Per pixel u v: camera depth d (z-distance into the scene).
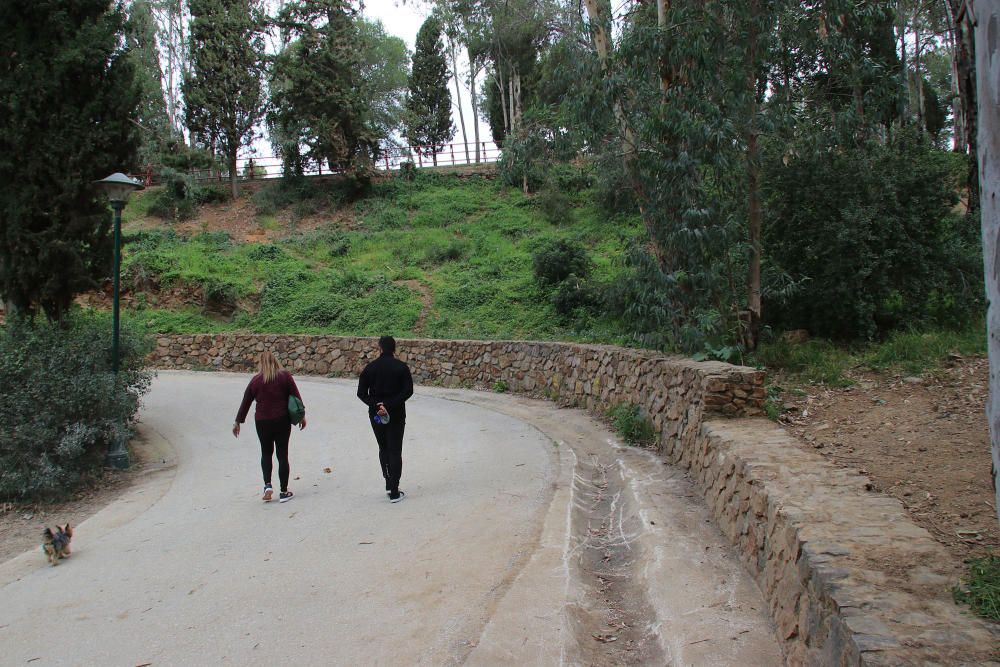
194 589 5.05
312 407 14.88
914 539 3.40
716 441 6.25
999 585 2.76
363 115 37.00
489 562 5.20
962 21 2.81
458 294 23.27
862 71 10.16
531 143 12.03
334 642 4.04
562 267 21.48
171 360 23.56
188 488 8.53
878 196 10.15
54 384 9.41
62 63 11.41
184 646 4.10
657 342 11.01
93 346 10.95
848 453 5.96
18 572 5.80
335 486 8.08
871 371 8.60
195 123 36.75
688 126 9.30
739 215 10.22
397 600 4.60
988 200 2.25
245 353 22.59
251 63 36.72
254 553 5.80
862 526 3.60
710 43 9.71
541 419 12.38
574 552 5.46
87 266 12.43
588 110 10.45
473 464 8.80
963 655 2.33
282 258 29.03
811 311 10.74
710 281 9.64
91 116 12.03
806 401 7.89
